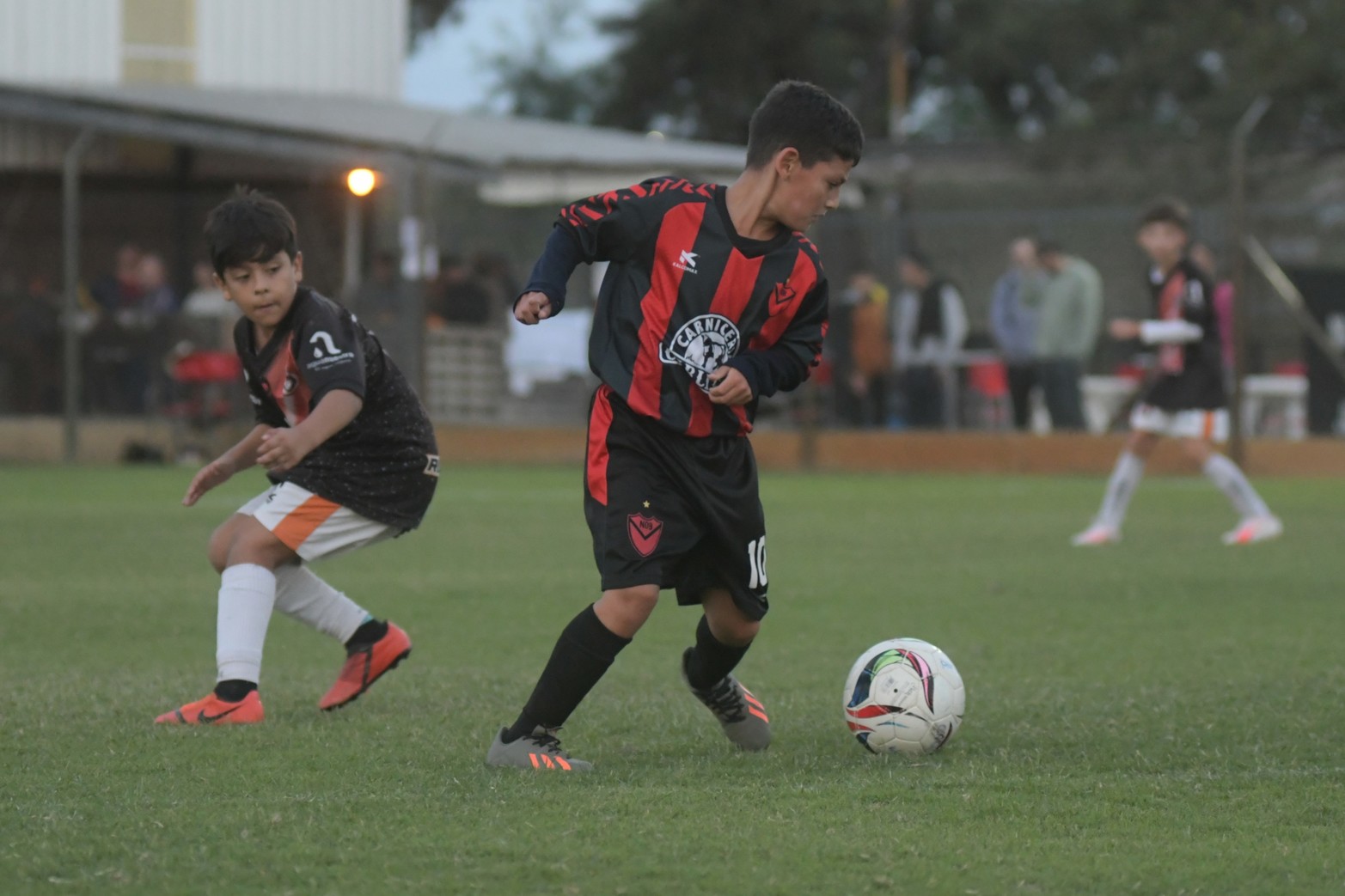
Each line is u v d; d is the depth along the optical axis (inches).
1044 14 5236.2
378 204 2566.4
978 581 1120.8
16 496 1840.6
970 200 3555.6
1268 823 462.6
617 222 530.0
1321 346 2300.7
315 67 2982.3
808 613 960.9
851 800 486.6
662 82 5216.5
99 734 590.2
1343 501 1806.1
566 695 532.1
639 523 521.0
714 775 525.3
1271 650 817.5
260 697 681.6
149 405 2445.9
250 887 395.9
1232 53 4323.3
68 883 398.3
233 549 634.2
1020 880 405.7
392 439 641.6
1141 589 1071.0
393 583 1106.1
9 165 2593.5
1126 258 2484.0
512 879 402.9
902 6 5132.9
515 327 2502.5
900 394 2399.1
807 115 520.4
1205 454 1385.3
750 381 514.6
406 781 512.4
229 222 605.0
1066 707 657.6
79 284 2532.0
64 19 2861.7
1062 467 2290.8
